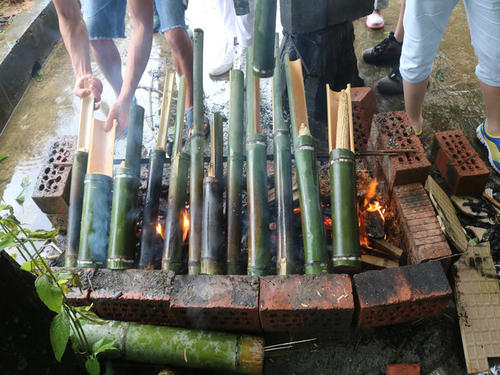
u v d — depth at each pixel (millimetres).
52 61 3754
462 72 3289
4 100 3266
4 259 1319
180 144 2174
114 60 2814
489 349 1825
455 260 2010
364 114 2447
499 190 2447
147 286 1686
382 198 2174
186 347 1685
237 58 3518
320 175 2266
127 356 1721
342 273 1808
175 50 2623
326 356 1876
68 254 1956
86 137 2150
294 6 2352
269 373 1855
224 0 3031
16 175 2893
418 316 1734
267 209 1900
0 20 3668
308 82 2695
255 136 2025
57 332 1233
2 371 1372
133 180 1945
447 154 2334
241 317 1678
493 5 1921
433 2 2037
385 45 3352
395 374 1794
